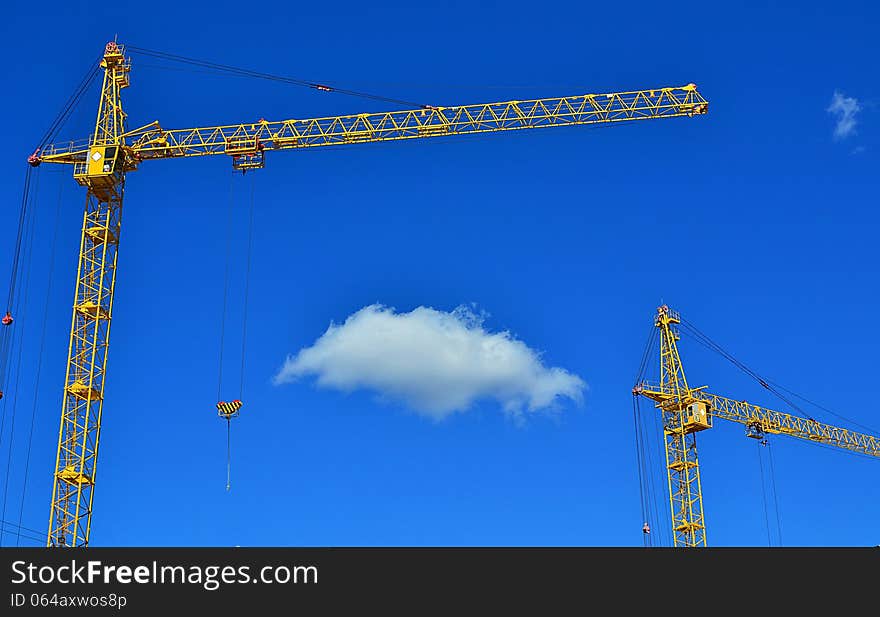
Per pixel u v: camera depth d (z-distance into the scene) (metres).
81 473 119.38
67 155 131.50
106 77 135.50
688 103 145.88
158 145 134.50
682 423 181.00
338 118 141.75
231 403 121.81
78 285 127.12
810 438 192.62
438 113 144.00
